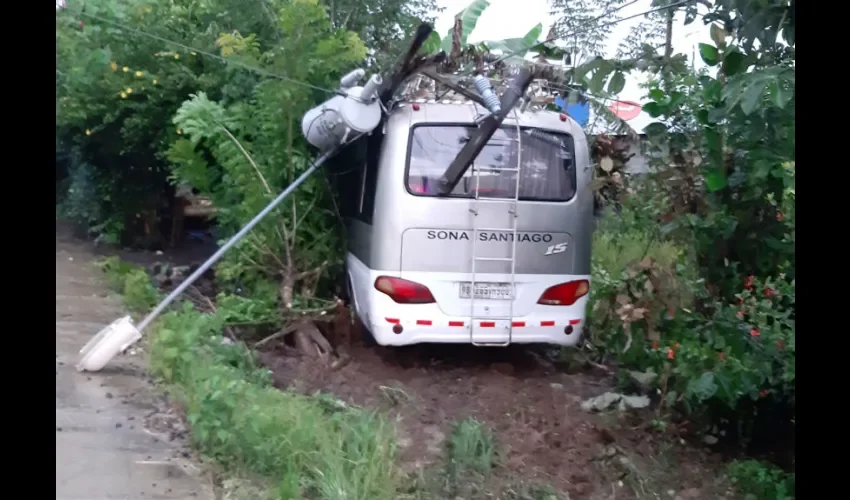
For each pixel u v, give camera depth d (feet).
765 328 18.86
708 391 18.37
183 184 34.81
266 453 16.42
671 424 20.94
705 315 21.52
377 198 24.77
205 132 27.37
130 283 30.04
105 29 37.04
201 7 38.37
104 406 19.42
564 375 26.61
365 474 16.49
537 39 27.84
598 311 24.90
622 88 21.31
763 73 16.07
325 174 28.48
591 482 18.44
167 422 18.75
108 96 38.81
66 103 38.58
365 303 25.81
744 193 21.09
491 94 23.27
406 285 24.38
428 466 18.35
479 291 24.72
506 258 24.79
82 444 17.24
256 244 27.37
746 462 18.78
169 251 44.42
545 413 22.44
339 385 24.04
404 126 24.56
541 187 25.21
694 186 22.04
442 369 26.63
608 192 25.62
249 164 27.55
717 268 21.88
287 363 25.55
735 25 18.40
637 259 24.13
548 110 25.62
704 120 20.47
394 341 24.54
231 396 17.33
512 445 20.06
